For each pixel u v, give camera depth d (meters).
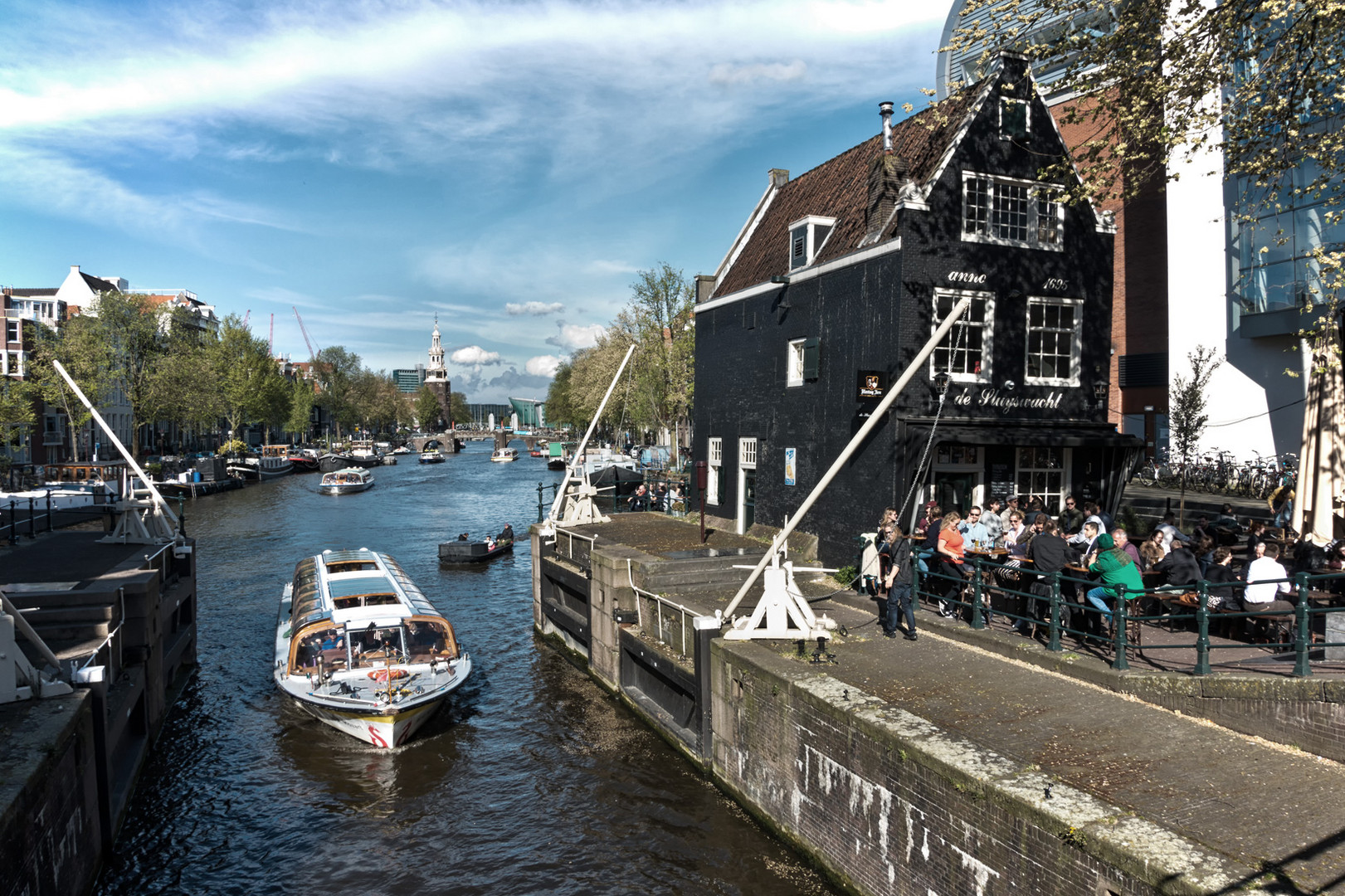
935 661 10.72
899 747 7.88
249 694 16.34
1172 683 8.62
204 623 21.61
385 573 17.78
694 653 12.45
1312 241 23.02
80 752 9.03
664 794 11.83
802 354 18.77
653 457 58.78
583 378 73.31
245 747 13.87
